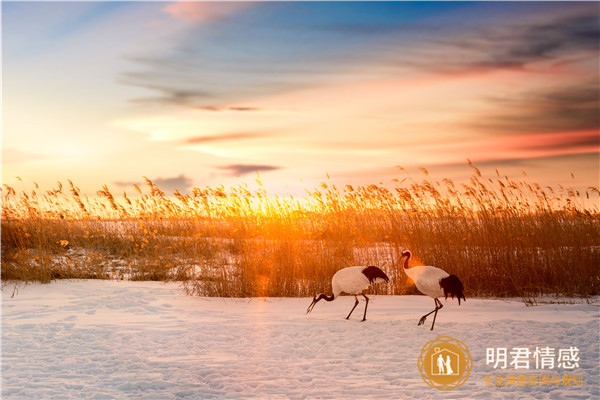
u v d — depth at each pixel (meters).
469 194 15.55
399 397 6.32
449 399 6.26
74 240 18.98
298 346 8.82
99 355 8.23
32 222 18.69
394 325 10.26
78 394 6.51
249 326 10.17
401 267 13.99
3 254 16.66
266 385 6.79
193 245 17.36
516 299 13.19
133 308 11.78
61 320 10.65
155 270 16.03
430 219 15.20
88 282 14.98
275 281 13.51
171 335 9.48
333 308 12.04
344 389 6.61
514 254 14.05
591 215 15.04
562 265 13.83
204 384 6.86
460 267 13.87
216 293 13.34
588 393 6.51
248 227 15.91
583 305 12.01
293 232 14.84
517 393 6.49
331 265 13.71
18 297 13.02
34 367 7.61
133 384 6.80
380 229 15.59
